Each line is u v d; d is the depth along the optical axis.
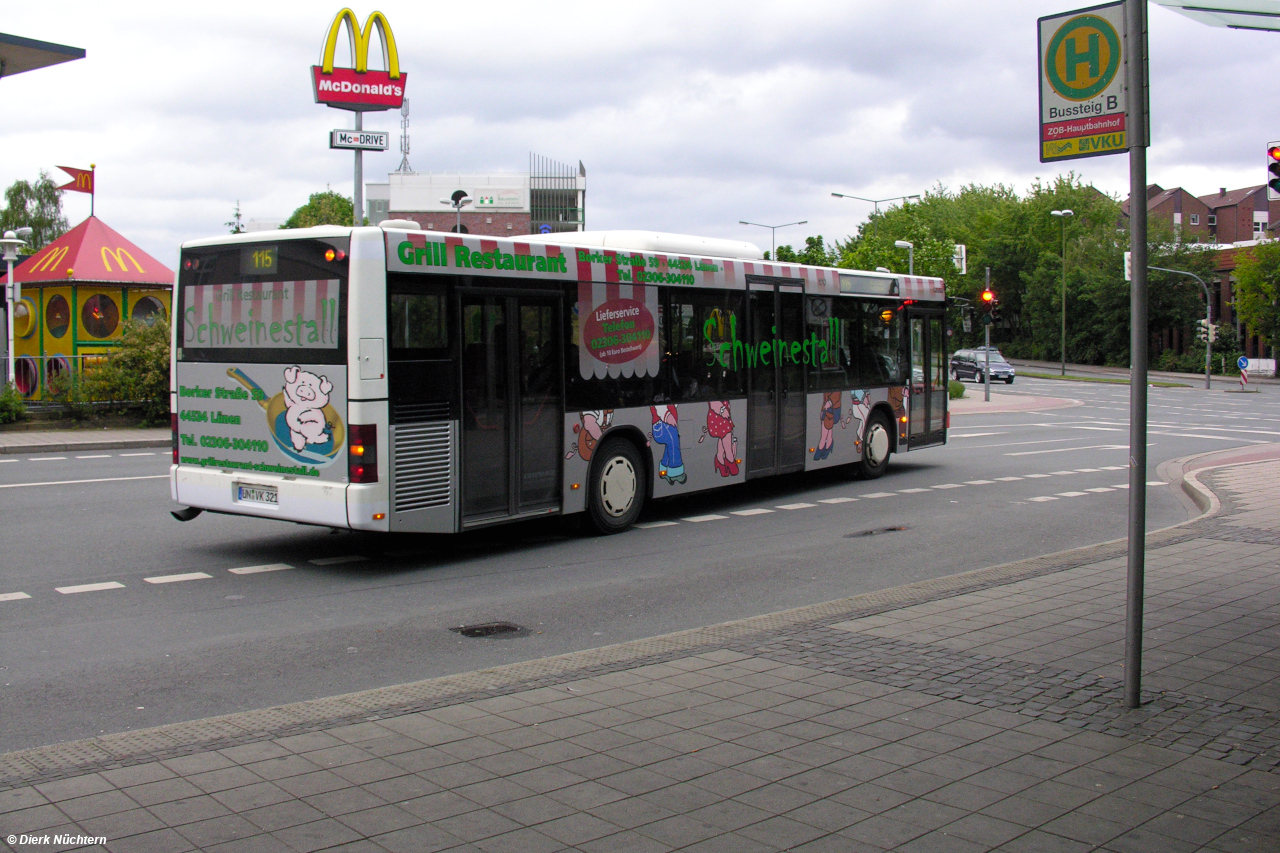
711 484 12.86
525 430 10.40
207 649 6.93
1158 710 5.37
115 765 4.53
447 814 4.07
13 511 12.27
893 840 3.90
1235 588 8.26
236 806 4.11
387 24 32.03
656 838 3.89
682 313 12.38
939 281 18.08
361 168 32.03
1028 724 5.16
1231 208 123.00
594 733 4.99
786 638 6.77
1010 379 60.59
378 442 9.05
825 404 15.04
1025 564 9.25
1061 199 95.81
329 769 4.51
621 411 11.54
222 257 9.90
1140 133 5.20
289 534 11.23
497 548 10.73
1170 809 4.18
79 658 6.68
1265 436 26.53
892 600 7.86
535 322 10.48
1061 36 5.44
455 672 6.50
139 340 23.14
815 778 4.47
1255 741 4.94
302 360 9.30
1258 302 65.94
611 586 9.01
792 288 14.28
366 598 8.48
